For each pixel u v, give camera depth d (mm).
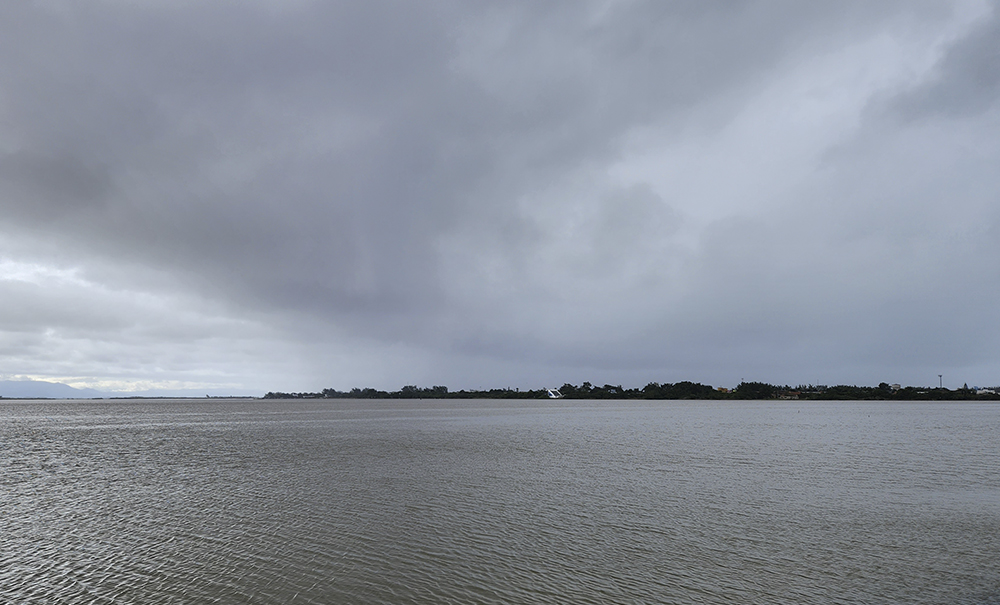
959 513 28062
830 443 62406
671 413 150875
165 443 67062
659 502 30344
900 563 20578
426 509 28641
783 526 25438
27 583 18438
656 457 49812
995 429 83625
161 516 27281
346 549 21828
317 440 69250
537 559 20734
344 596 17328
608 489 34125
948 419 112625
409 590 17797
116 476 40281
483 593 17562
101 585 18250
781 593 17781
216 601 16969
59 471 43219
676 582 18594
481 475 39531
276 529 24750
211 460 49250
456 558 20781
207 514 27672
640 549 21969
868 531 24656
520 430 85562
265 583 18359
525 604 16766
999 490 34031
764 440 66625
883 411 157000
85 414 173500
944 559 21047
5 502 30969
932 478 38344
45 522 26250
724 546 22438
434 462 46781
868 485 35594
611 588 18047
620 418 123375
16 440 72688
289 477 38938
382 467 43844
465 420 117500
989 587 18359
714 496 32000
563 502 30375
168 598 17219
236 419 131875
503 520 26344
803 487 34844
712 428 88125
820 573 19516
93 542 22891
